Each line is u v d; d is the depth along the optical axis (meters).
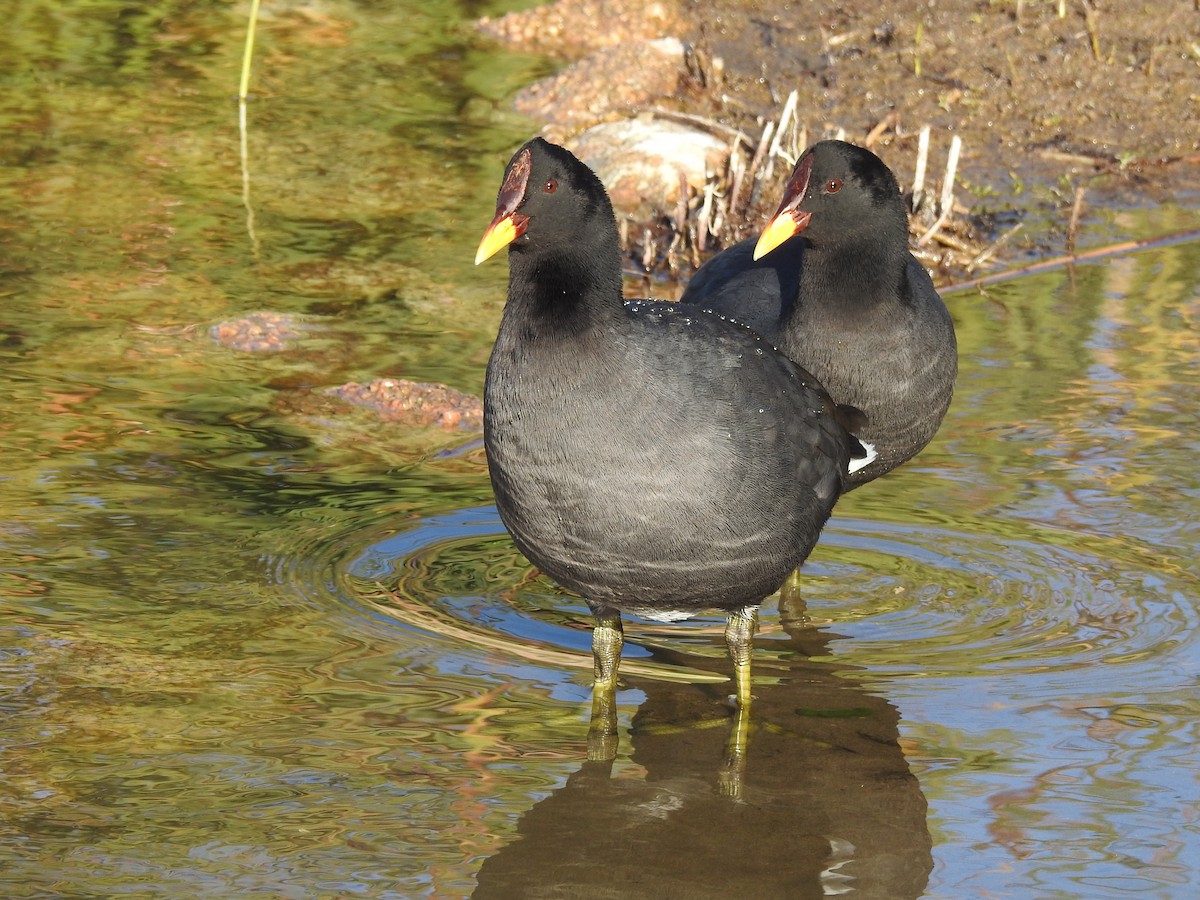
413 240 16.77
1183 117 19.36
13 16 22.19
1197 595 10.45
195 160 18.41
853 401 11.00
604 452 8.52
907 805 8.30
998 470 12.19
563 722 9.12
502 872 7.67
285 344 14.43
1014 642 9.98
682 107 19.55
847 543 11.25
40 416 12.80
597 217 8.59
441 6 23.28
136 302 15.10
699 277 12.39
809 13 22.20
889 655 9.88
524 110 19.91
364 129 19.34
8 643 9.60
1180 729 8.95
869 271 10.79
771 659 9.89
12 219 16.70
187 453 12.36
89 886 7.45
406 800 8.25
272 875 7.57
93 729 8.77
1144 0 21.62
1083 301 15.38
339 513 11.55
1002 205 17.52
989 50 20.78
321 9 23.11
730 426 8.74
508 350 8.73
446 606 10.41
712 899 7.53
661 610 9.30
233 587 10.44
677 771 8.65
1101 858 7.80
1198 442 12.52
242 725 8.89
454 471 12.33
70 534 11.00
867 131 18.97
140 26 22.20
